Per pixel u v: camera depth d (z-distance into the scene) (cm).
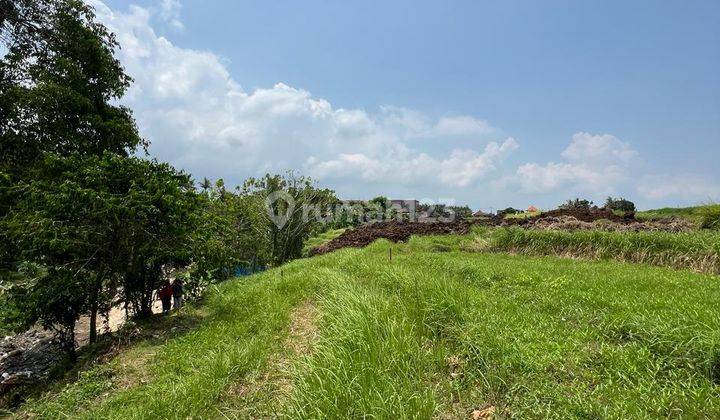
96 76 1675
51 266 896
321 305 796
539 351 474
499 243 1413
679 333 456
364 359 486
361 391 419
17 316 858
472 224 2075
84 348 932
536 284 783
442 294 646
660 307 572
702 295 612
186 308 1046
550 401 388
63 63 1520
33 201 859
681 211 1939
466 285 795
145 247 942
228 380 557
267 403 491
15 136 1424
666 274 830
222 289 1223
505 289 776
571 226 1532
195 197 1011
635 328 509
